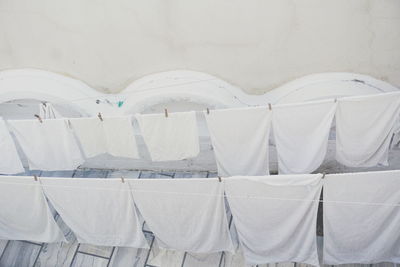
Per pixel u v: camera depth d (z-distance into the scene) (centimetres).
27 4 517
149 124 534
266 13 497
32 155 588
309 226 531
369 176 453
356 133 521
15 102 641
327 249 560
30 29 541
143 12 513
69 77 590
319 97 545
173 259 648
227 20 508
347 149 543
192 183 494
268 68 550
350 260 572
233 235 666
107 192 529
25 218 597
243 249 595
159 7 507
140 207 543
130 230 593
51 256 677
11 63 582
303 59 535
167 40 537
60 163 598
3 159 585
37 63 579
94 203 549
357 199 479
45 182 530
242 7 495
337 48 518
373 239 533
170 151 568
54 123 546
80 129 548
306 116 507
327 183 466
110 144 567
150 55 556
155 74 577
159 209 540
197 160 699
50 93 587
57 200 556
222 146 557
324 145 535
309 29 505
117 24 527
